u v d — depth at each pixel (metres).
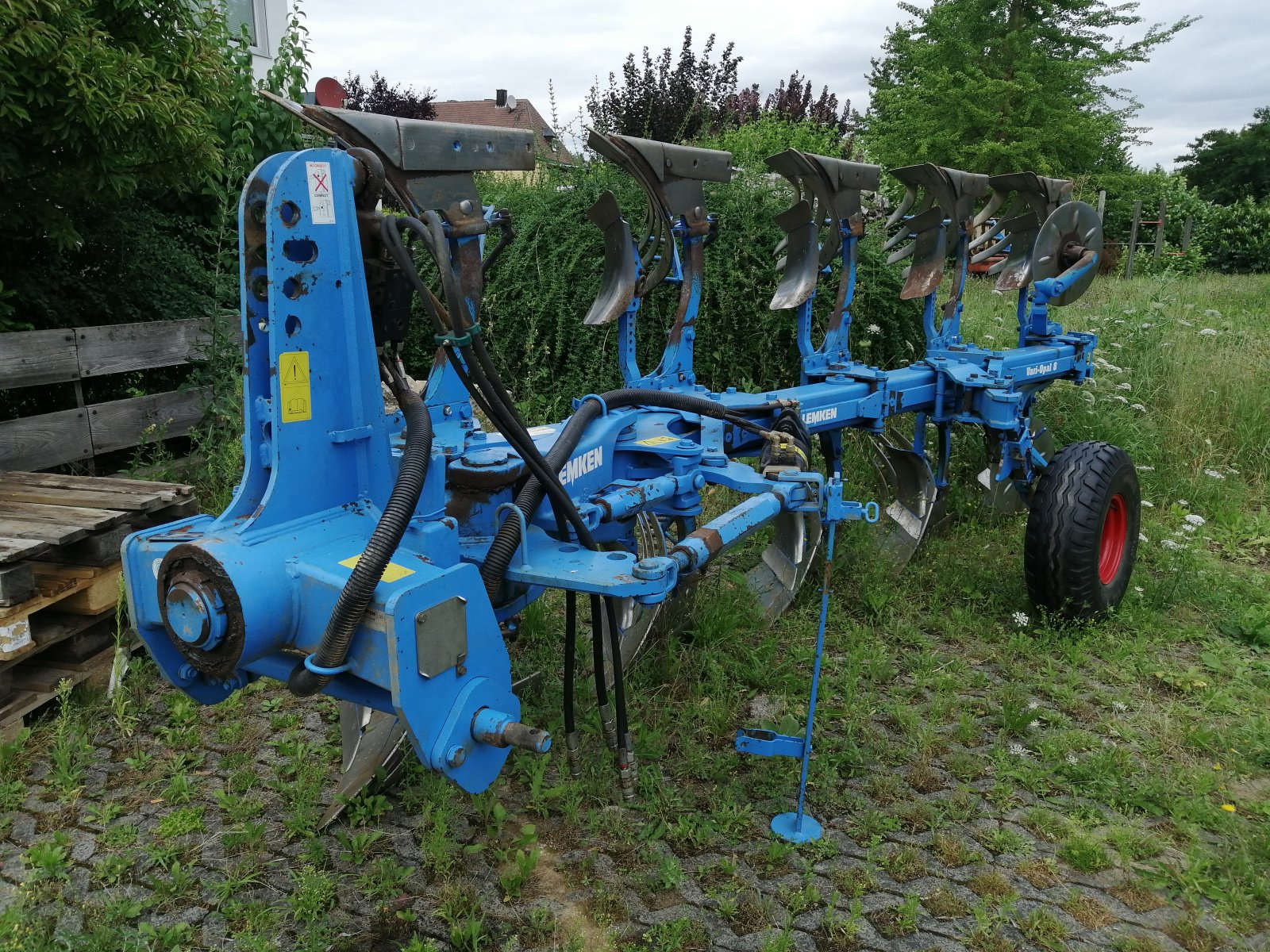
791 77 13.89
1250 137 55.09
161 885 2.53
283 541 2.08
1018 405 4.43
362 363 2.24
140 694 3.54
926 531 5.12
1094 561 4.14
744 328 6.76
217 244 6.21
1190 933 2.46
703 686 3.63
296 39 7.02
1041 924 2.47
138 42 4.62
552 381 7.10
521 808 2.91
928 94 19.03
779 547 4.55
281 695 3.56
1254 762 3.28
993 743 3.36
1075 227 5.13
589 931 2.43
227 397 5.73
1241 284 15.75
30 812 2.91
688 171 3.79
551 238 7.04
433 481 2.34
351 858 2.68
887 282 6.77
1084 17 19.56
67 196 5.03
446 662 2.04
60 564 3.58
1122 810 2.98
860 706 3.54
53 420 5.04
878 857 2.72
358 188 2.24
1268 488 6.55
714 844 2.77
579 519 2.56
